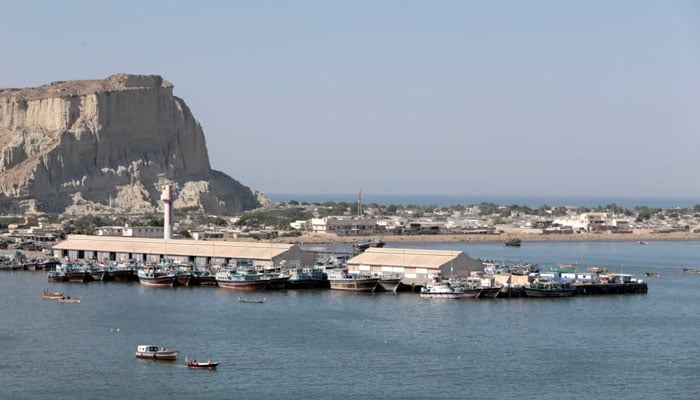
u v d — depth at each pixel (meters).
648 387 140.75
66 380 140.75
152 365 149.75
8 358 153.75
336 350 161.38
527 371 149.00
